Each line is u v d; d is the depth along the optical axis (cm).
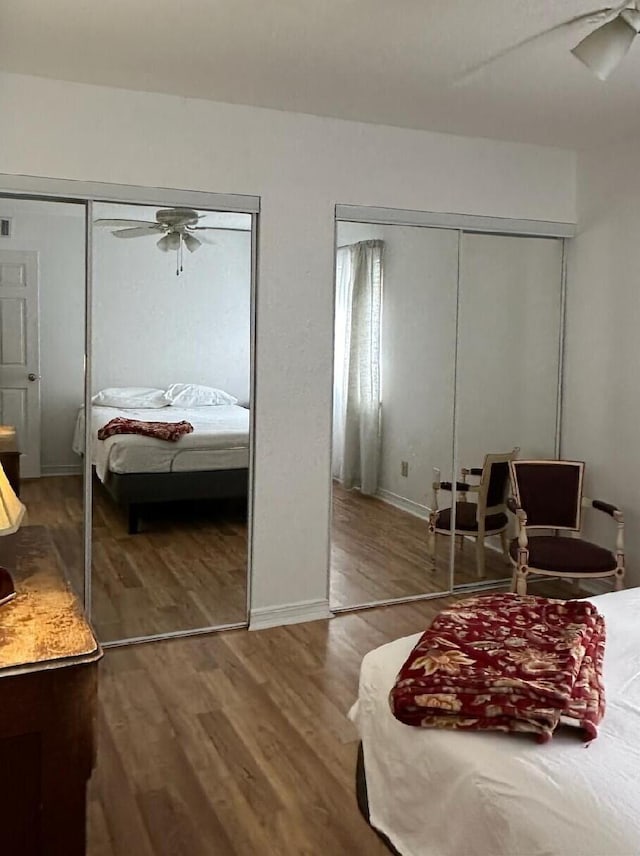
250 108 369
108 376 364
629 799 155
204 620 389
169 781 258
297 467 396
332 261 394
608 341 434
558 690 181
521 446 459
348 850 226
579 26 271
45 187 338
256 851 225
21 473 356
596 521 446
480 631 215
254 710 306
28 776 153
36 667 149
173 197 359
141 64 314
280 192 379
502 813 162
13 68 322
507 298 447
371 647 369
